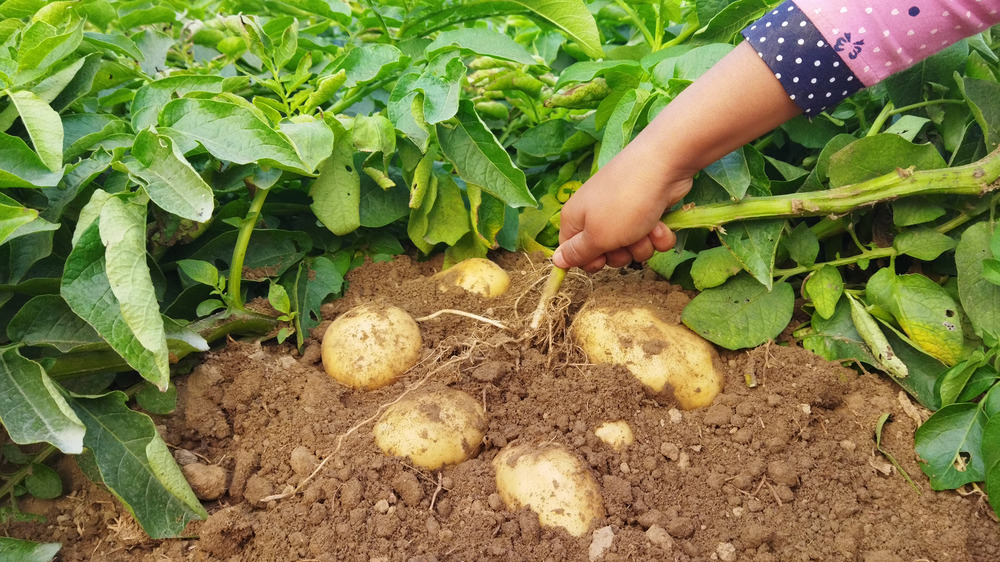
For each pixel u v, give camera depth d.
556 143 2.16
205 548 1.38
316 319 1.84
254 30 1.71
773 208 1.58
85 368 1.52
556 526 1.34
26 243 1.52
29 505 1.48
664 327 1.63
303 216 2.05
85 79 1.75
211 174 1.67
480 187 1.74
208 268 1.65
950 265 1.74
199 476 1.46
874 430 1.56
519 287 1.84
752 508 1.42
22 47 1.61
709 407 1.58
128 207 1.37
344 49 2.18
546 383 1.59
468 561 1.31
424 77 1.71
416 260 2.06
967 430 1.48
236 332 1.73
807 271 1.74
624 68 1.81
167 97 1.72
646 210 1.47
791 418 1.54
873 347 1.61
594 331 1.63
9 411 1.30
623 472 1.46
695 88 1.38
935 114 1.77
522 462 1.41
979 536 1.40
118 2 2.57
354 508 1.41
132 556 1.40
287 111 1.80
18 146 1.42
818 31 1.28
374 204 1.97
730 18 1.89
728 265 1.71
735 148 1.44
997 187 1.51
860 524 1.41
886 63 1.29
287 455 1.51
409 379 1.63
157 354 1.27
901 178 1.53
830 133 1.92
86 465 1.42
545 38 2.61
